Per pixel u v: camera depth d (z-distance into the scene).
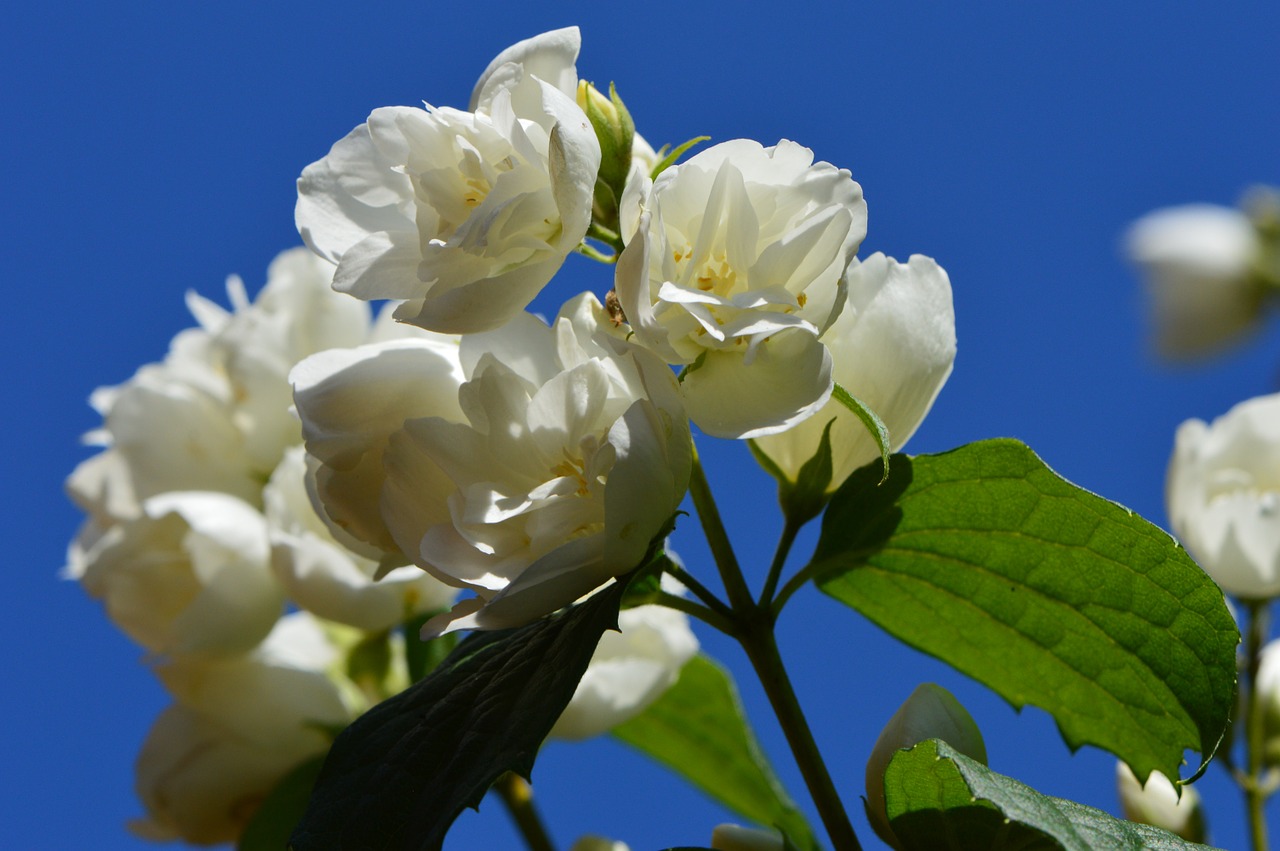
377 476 0.47
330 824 0.46
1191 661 0.48
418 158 0.46
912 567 0.50
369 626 0.55
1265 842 0.55
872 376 0.49
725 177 0.45
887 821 0.48
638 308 0.44
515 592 0.45
